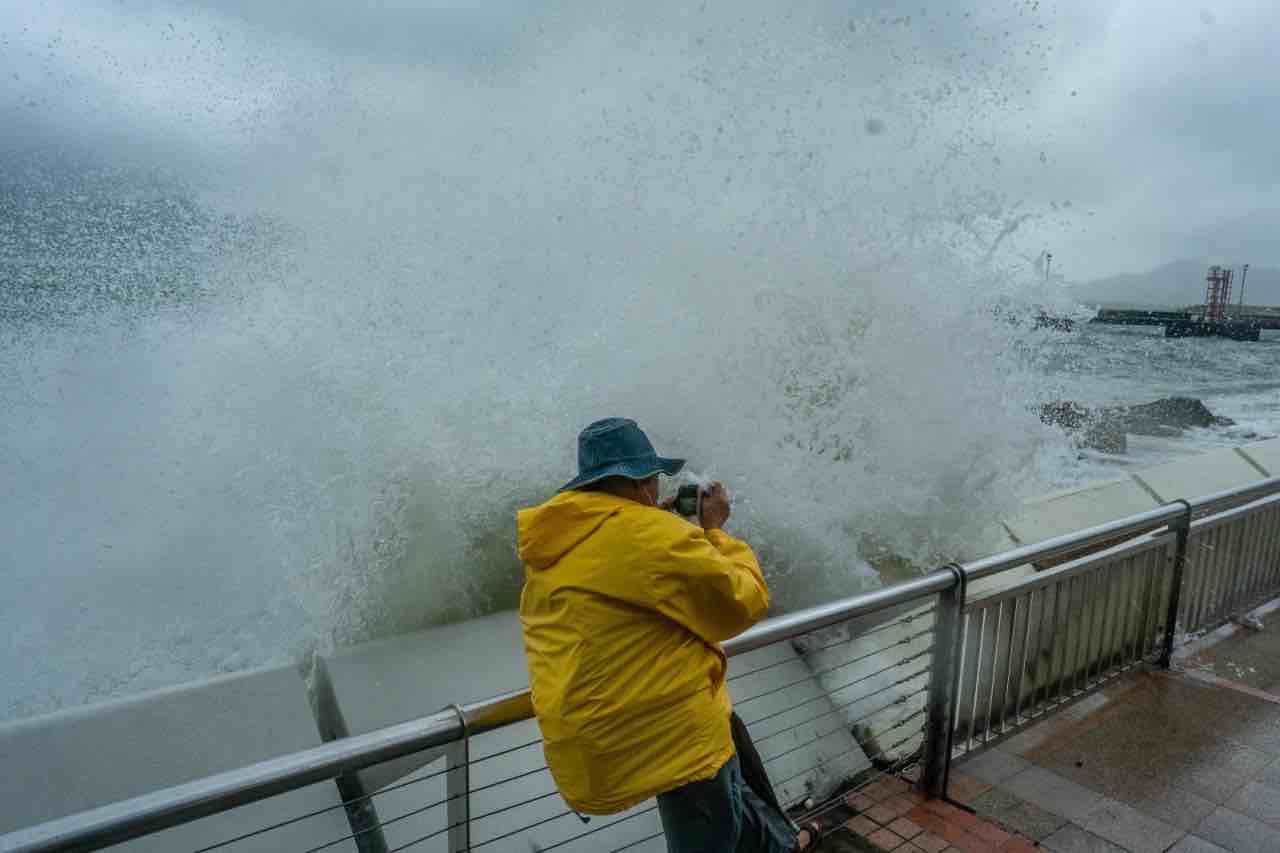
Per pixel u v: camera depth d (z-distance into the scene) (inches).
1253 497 218.1
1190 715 157.5
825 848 119.7
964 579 125.6
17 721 96.3
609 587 70.9
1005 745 147.3
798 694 147.2
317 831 100.9
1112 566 162.1
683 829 78.9
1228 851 119.6
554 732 73.1
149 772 97.9
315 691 123.2
